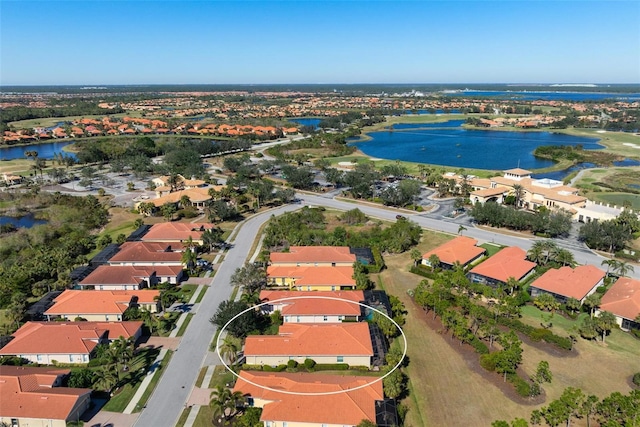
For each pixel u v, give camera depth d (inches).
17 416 2410.2
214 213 6077.8
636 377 2783.0
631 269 4234.7
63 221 5979.3
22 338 3090.6
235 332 3164.4
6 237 5280.5
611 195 7436.0
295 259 4419.3
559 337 3206.2
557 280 3937.0
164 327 3444.9
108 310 3545.8
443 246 4758.9
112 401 2652.6
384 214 6289.4
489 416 2527.1
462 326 3238.2
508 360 2851.9
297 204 6860.2
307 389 2513.5
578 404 2466.8
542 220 5398.6
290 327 3186.5
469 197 6998.0
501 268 4180.6
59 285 3966.5
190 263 4544.8
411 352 3129.9
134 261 4471.0
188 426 2455.7
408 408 2591.0
